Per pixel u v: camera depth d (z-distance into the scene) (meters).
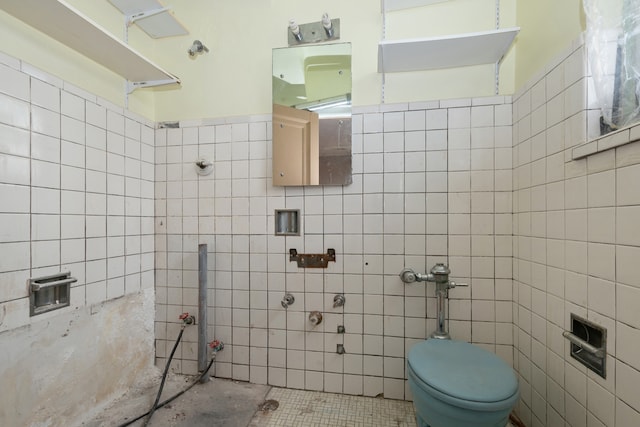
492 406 0.79
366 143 1.41
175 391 1.44
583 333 0.87
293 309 1.47
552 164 1.01
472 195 1.32
